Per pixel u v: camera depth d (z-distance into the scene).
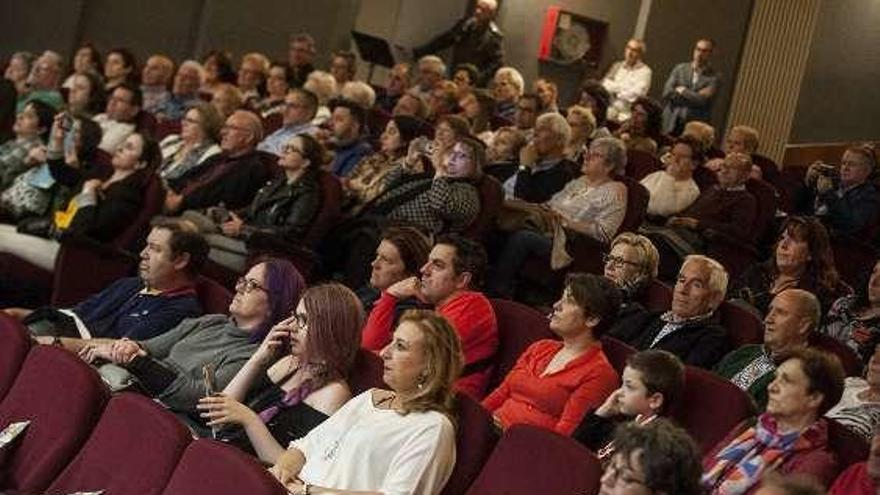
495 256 5.55
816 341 4.01
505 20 10.20
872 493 2.96
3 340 3.43
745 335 4.17
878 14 9.99
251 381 3.71
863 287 4.81
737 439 3.24
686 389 3.50
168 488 2.77
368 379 3.57
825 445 3.15
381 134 6.87
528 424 3.13
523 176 6.02
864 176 6.17
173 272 4.39
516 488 3.05
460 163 5.38
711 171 6.32
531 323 4.09
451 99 7.42
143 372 3.85
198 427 3.77
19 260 5.41
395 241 4.34
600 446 3.42
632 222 5.57
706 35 9.73
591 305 3.73
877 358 3.61
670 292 4.44
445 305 4.13
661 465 2.47
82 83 6.85
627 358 3.76
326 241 5.55
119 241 5.39
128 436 2.96
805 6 9.66
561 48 9.92
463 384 4.02
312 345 3.54
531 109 7.21
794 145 9.81
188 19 9.52
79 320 4.36
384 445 3.21
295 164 5.55
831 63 9.88
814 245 4.78
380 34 10.34
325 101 7.67
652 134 7.31
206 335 4.03
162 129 6.83
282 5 9.73
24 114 6.19
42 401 3.21
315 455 3.32
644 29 9.58
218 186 5.80
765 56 9.76
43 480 3.07
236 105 7.04
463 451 3.24
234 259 5.45
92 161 5.90
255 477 2.61
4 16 8.96
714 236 5.72
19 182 5.88
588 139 6.67
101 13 9.23
